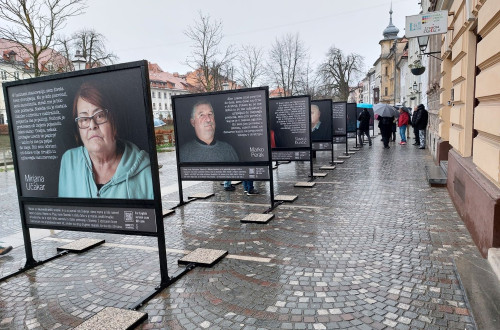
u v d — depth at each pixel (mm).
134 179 4062
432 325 3043
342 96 50969
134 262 4832
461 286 3578
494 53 4230
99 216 4336
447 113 10164
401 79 51188
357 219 6195
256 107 7086
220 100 7344
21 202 4785
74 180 4418
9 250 5562
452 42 7668
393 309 3312
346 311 3324
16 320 3529
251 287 3906
